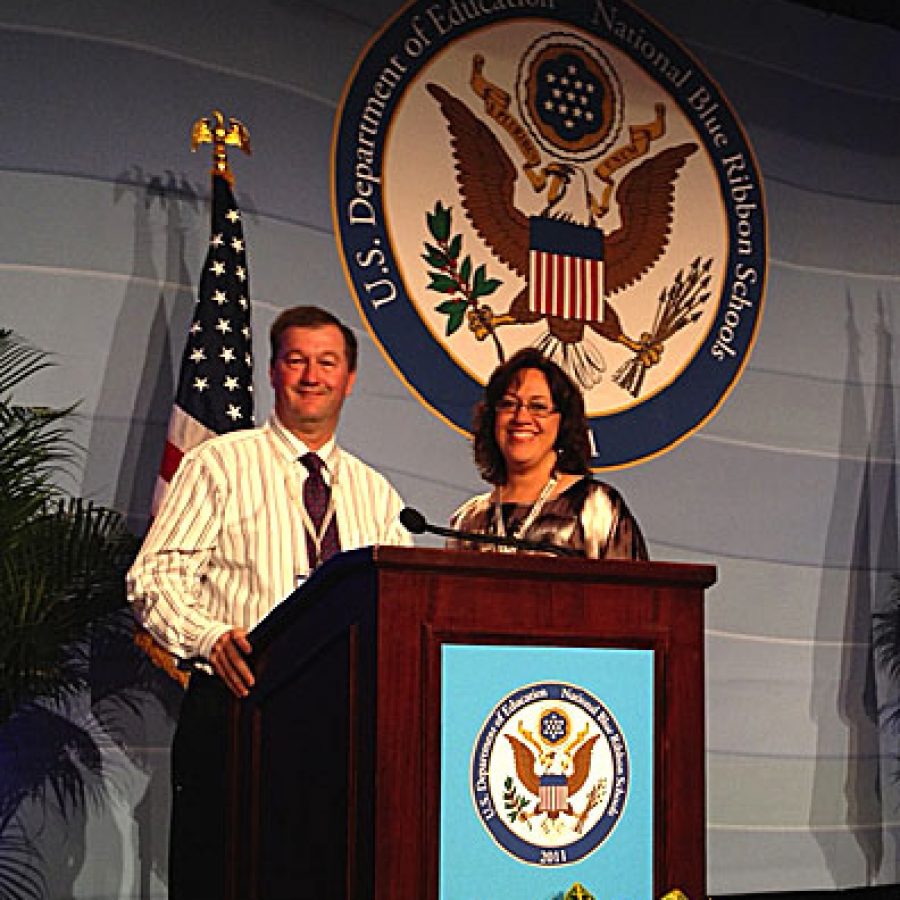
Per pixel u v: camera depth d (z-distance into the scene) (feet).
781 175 19.17
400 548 7.52
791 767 18.12
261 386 15.38
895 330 19.74
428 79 16.96
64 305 14.48
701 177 18.56
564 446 12.78
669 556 17.66
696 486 17.97
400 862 7.37
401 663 7.51
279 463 11.78
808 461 18.81
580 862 7.75
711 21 18.95
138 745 14.21
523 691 7.72
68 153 14.69
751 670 18.04
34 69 14.65
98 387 14.52
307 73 16.15
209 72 15.52
